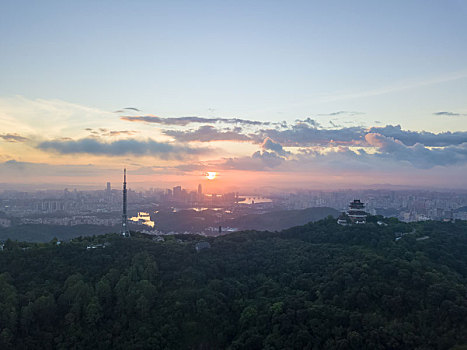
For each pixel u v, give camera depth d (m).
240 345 131.50
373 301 138.25
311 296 150.12
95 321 140.00
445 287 135.75
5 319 132.00
